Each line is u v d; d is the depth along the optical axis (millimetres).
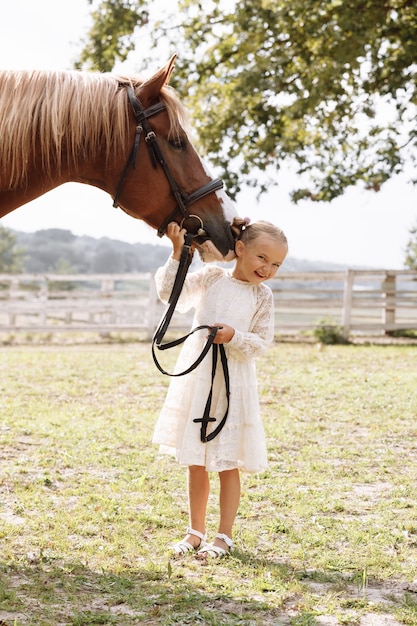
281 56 11422
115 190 3219
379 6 11000
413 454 5273
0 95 3080
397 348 12281
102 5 12992
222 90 13086
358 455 5246
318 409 7004
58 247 123000
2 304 14555
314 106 11133
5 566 3070
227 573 3045
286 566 3125
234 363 3299
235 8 11789
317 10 11469
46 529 3574
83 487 4328
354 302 13836
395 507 4016
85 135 3111
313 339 13844
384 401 7285
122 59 13078
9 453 5164
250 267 3277
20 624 2482
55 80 3117
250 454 3236
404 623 2566
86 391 8188
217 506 4008
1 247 61750
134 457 5094
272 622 2561
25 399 7602
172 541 3439
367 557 3242
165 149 3154
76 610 2576
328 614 2633
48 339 14953
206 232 3209
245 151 12695
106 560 3180
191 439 3199
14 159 3068
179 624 2510
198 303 3465
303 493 4230
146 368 10039
